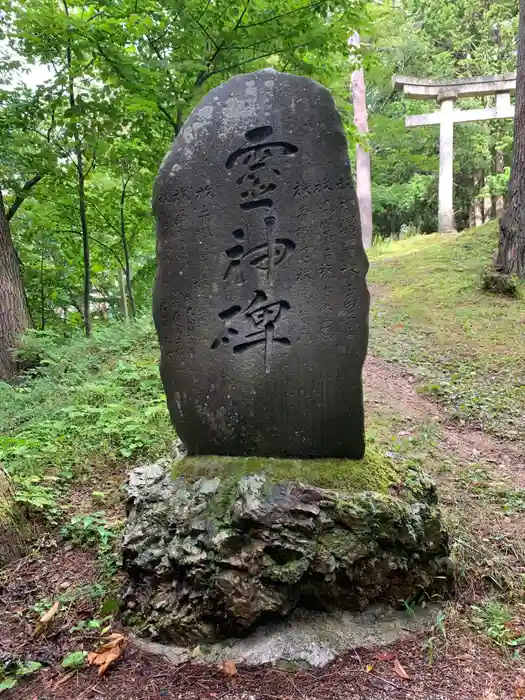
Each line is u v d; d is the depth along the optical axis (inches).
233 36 251.4
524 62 338.3
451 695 84.7
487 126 730.8
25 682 89.2
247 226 114.1
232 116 114.0
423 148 773.3
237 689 86.5
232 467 112.4
